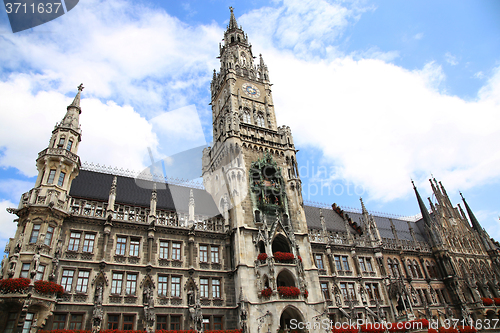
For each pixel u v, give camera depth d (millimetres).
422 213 71500
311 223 62625
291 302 41938
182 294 40406
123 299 37094
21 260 33344
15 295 30812
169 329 37594
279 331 40219
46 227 35969
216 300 42062
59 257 36031
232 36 76188
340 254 55938
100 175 48125
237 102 61375
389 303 54531
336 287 51625
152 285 39062
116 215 42188
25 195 37875
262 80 67562
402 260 61844
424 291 60781
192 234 44719
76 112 45062
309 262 47969
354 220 69812
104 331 33156
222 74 69062
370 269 57719
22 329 30062
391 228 68750
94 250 38594
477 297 60438
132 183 49312
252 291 42375
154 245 42000
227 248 46469
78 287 36000
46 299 32625
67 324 33781
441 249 65500
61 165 40062
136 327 36312
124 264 39125
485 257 71438
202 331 37500
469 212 80062
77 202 41250
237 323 41344
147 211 44906
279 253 44750
